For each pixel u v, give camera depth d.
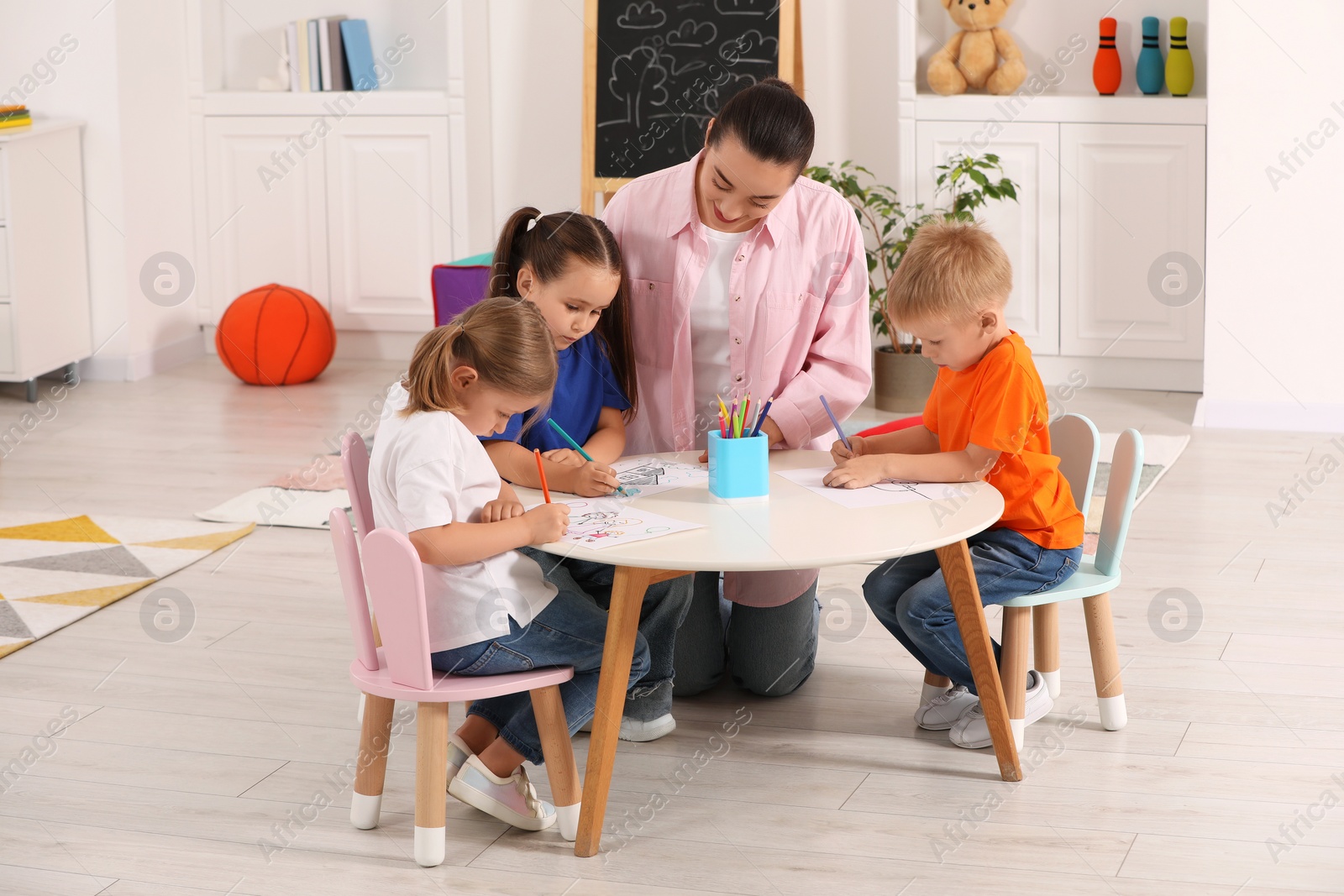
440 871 1.74
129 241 4.82
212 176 5.16
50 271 4.59
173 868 1.75
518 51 4.98
